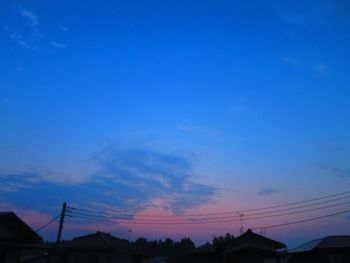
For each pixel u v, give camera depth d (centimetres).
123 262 4794
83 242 4634
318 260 4438
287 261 5694
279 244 4781
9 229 2866
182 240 8788
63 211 3738
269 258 4697
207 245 5709
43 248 3088
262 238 4812
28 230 2923
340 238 4669
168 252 8156
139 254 5216
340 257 4309
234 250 4775
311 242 5228
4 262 2862
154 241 8862
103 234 5022
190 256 5447
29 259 4622
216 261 5316
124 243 5350
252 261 4662
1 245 2662
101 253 4431
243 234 4878
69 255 4456
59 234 3669
